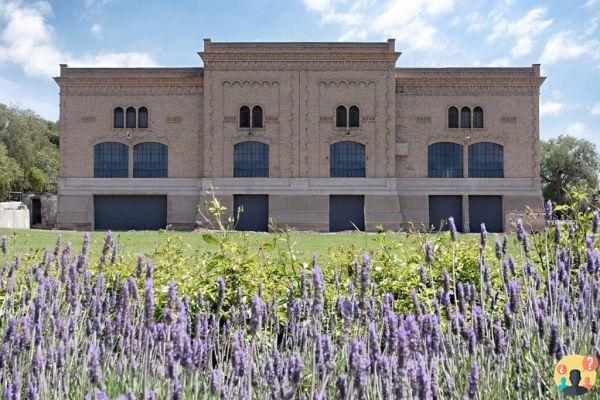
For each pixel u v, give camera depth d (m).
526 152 42.31
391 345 2.94
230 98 41.62
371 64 41.62
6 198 54.78
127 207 42.41
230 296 6.16
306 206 41.06
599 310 3.94
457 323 3.61
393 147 41.34
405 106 42.56
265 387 3.46
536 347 4.19
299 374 2.78
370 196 41.09
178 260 7.36
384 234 8.84
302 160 41.38
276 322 4.64
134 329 4.06
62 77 42.00
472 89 42.50
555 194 69.69
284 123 41.56
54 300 4.48
